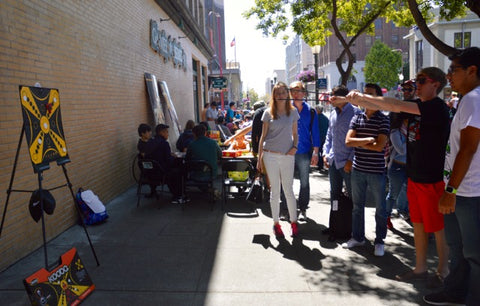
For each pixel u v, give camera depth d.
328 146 5.33
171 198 7.55
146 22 10.36
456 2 8.48
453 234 3.26
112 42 7.71
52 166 5.23
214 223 5.89
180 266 4.28
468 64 2.82
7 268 4.26
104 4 7.33
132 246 4.93
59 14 5.56
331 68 66.12
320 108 10.52
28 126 3.45
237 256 4.55
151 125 10.29
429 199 3.57
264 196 7.34
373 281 3.86
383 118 4.29
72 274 3.58
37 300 3.15
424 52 39.91
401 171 5.16
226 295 3.61
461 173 2.79
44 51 5.14
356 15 12.62
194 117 21.06
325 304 3.43
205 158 6.73
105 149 7.16
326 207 6.75
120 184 7.93
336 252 4.64
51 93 3.87
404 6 11.92
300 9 11.86
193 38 18.52
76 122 6.00
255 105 6.86
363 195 4.63
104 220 6.00
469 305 3.02
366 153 4.40
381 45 53.62
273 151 5.05
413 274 3.86
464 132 2.76
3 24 4.31
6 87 4.32
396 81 53.84
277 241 5.05
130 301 3.52
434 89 3.47
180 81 15.49
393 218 6.05
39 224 4.89
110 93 7.52
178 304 3.45
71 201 5.76
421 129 3.51
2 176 4.20
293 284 3.82
